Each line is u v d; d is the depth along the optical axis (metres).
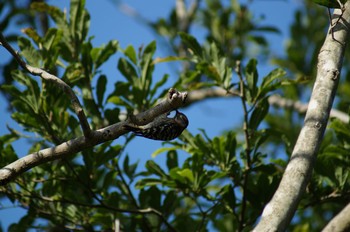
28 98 9.61
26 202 9.99
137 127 7.09
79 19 10.78
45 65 9.75
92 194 9.65
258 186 9.85
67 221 10.31
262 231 6.25
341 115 11.66
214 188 11.34
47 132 9.80
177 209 11.76
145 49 10.73
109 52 10.68
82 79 10.55
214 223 11.20
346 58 14.16
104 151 9.75
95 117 10.22
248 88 9.90
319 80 7.23
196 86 10.33
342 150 9.99
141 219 10.25
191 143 10.07
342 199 10.02
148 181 10.05
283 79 9.92
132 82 10.59
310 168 6.65
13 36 13.06
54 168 10.13
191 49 10.38
